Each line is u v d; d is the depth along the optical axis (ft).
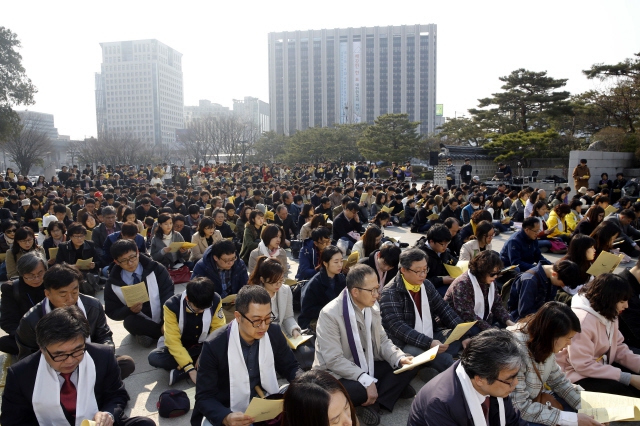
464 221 37.63
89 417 9.93
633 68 87.66
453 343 14.61
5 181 71.56
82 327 9.48
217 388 10.70
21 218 41.98
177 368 14.30
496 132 117.39
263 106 464.24
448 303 15.37
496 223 41.81
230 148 194.90
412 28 354.95
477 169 101.81
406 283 14.52
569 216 32.40
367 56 360.48
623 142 81.00
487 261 14.82
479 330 15.15
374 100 362.33
